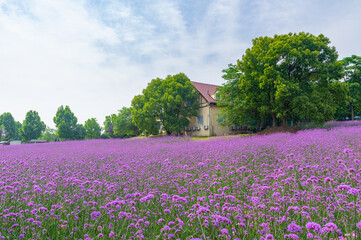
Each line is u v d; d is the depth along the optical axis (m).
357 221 3.49
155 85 39.84
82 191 5.64
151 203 4.84
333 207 4.02
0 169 8.07
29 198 4.94
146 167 9.02
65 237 3.52
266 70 23.78
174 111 36.97
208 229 3.55
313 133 17.94
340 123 28.58
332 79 26.45
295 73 25.78
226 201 4.64
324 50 26.14
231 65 29.70
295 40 24.62
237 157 9.66
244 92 27.97
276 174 6.20
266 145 13.04
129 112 47.16
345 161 6.77
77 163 10.29
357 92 39.75
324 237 2.84
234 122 30.70
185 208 4.66
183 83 37.12
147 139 32.62
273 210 3.75
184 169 8.30
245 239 3.27
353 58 41.91
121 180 6.98
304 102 22.59
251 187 5.59
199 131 35.44
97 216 3.83
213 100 34.62
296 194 4.64
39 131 75.50
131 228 3.72
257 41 28.89
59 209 4.48
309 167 6.49
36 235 3.34
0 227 3.50
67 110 70.81
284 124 26.38
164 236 3.20
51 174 7.48
